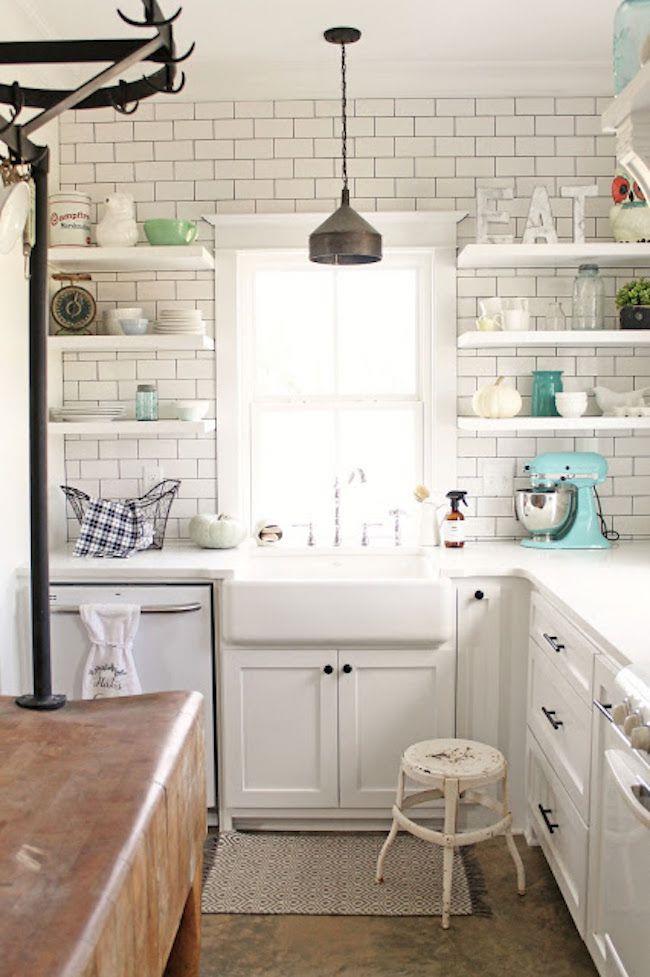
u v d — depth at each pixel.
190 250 3.87
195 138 4.16
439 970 2.82
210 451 4.26
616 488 4.25
